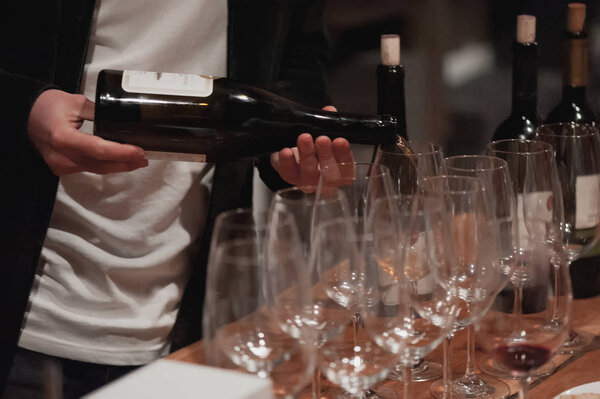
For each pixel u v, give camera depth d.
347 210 0.92
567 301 0.80
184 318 1.39
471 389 1.00
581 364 1.05
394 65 1.25
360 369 0.80
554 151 1.16
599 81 2.40
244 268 0.71
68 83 1.24
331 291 0.89
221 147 1.22
